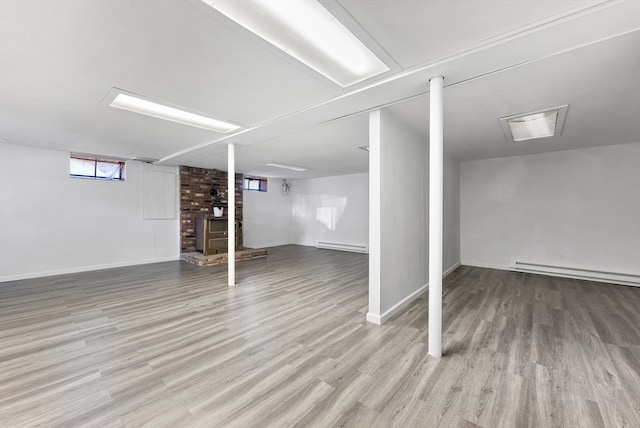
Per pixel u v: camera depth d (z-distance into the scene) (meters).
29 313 3.12
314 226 9.09
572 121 3.25
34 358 2.17
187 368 2.04
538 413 1.58
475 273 5.15
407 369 2.03
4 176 4.59
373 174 2.88
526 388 1.81
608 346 2.37
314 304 3.44
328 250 8.24
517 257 5.34
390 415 1.57
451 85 2.31
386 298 2.99
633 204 4.38
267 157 5.57
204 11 1.46
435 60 1.96
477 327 2.77
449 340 2.49
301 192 9.46
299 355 2.22
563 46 1.75
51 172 5.00
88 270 5.38
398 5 1.42
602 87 2.35
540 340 2.49
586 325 2.82
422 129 3.60
